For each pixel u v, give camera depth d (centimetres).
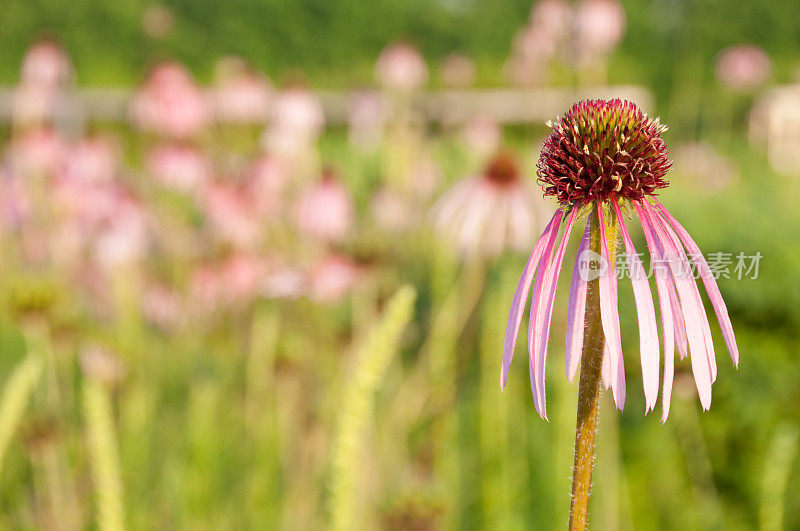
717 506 367
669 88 1786
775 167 991
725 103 1167
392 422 349
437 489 254
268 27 2797
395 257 477
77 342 332
